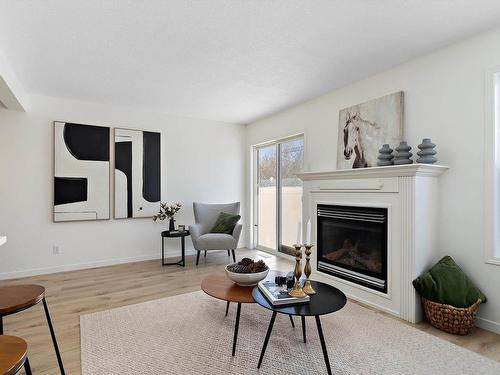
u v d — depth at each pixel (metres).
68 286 3.30
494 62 2.23
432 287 2.28
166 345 2.01
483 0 1.88
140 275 3.73
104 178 4.18
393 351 1.95
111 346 2.00
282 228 4.76
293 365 1.79
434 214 2.55
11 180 3.65
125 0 1.88
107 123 4.23
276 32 2.27
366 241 2.85
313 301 1.79
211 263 4.34
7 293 1.56
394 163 2.65
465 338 2.13
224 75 3.13
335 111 3.61
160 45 2.47
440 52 2.56
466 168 2.39
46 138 3.83
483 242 2.29
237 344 2.03
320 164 3.82
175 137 4.79
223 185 5.28
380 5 1.93
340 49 2.55
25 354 0.98
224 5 1.93
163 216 4.49
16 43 2.43
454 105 2.47
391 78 2.96
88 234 4.11
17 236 3.67
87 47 2.51
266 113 4.68
